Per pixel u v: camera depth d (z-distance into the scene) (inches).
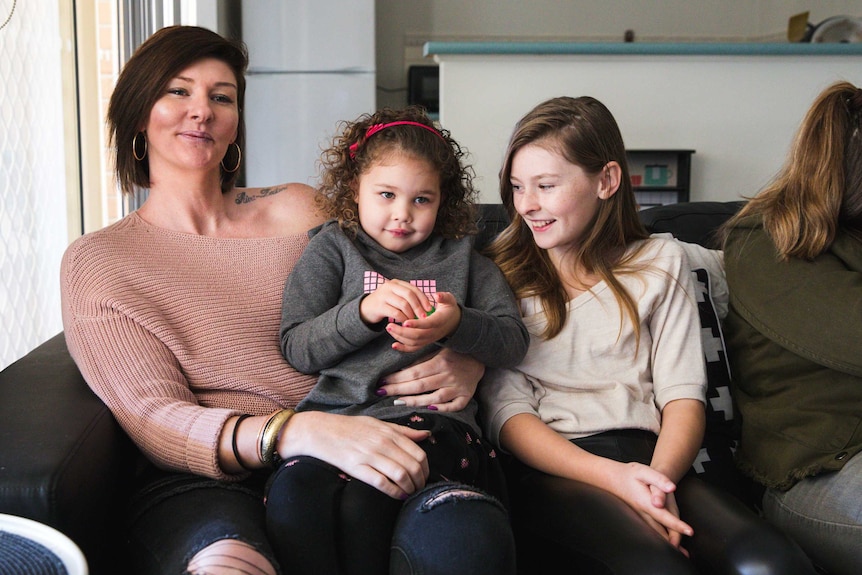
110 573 43.4
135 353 47.9
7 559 32.1
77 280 50.2
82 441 41.0
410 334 46.0
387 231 54.4
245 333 52.8
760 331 55.1
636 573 37.9
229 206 59.5
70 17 105.3
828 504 49.2
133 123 54.2
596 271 56.6
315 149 166.1
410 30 215.0
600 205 56.6
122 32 99.0
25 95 91.4
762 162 134.5
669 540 42.8
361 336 48.6
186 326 51.3
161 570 37.1
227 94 55.2
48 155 97.3
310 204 60.9
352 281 53.3
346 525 40.0
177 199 55.6
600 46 126.3
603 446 50.3
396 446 42.7
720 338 57.1
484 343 49.8
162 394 46.7
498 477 49.9
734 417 56.6
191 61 53.7
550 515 44.4
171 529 39.6
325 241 55.2
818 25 164.4
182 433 44.6
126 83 53.6
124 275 50.6
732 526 41.3
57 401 45.4
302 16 163.5
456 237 57.3
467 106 129.1
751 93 132.1
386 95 216.7
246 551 35.7
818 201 54.4
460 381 51.2
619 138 57.0
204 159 54.2
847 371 51.0
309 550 38.8
